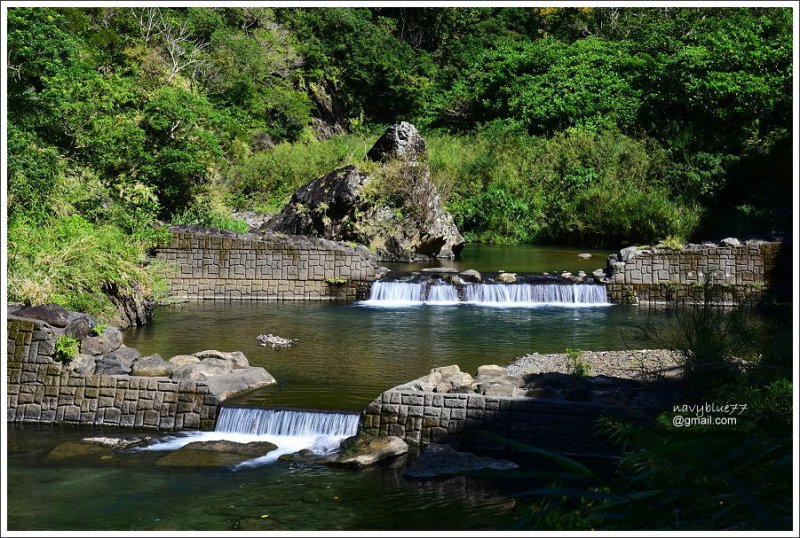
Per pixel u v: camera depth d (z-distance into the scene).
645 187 30.44
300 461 7.74
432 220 24.20
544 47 41.38
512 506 6.61
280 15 44.66
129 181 21.33
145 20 33.88
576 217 28.70
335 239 24.11
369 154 26.06
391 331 13.98
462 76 45.53
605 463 7.49
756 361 8.59
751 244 17.45
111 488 7.11
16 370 9.33
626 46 40.59
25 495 6.96
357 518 6.40
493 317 15.54
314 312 16.22
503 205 30.62
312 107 42.59
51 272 12.70
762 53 34.19
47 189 15.66
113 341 9.93
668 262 17.55
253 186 30.36
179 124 24.17
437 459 7.57
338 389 9.86
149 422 9.01
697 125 34.19
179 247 18.14
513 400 7.96
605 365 10.70
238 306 17.11
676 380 8.59
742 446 3.65
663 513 3.68
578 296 17.61
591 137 33.50
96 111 21.03
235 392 9.45
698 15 40.09
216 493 6.96
